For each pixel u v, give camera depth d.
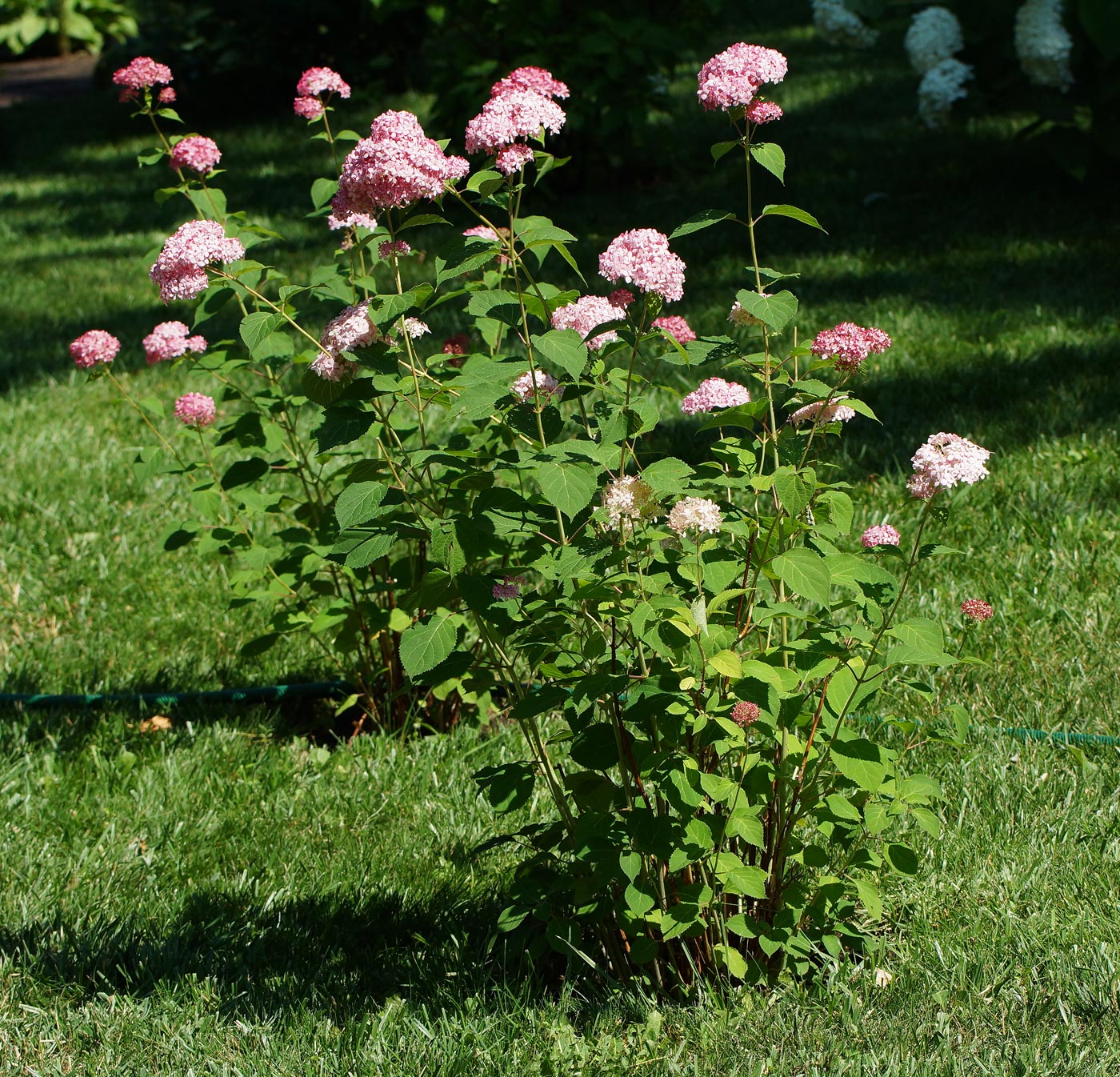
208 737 3.72
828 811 2.40
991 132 9.98
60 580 4.65
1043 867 2.82
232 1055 2.44
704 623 2.08
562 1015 2.44
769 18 16.23
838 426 2.52
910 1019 2.36
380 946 2.83
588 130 9.09
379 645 3.87
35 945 2.79
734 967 2.38
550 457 2.24
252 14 13.28
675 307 6.87
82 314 7.72
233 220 3.46
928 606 3.95
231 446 3.92
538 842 2.59
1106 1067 2.22
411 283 7.18
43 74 18.62
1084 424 5.12
